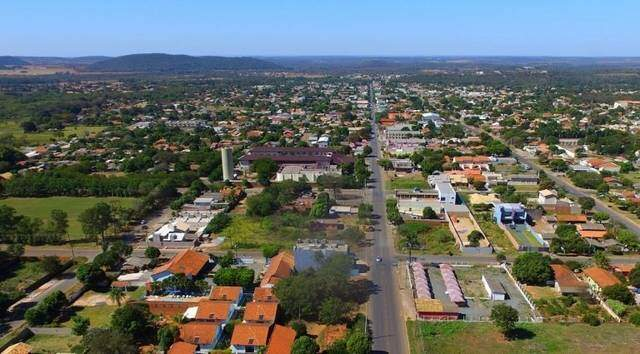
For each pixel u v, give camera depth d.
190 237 180.00
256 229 188.00
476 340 111.69
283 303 121.12
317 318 123.00
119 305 129.00
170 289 134.75
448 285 135.75
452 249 167.62
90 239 181.50
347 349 102.94
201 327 110.81
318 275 128.00
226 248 171.25
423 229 183.50
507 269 148.88
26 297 137.38
